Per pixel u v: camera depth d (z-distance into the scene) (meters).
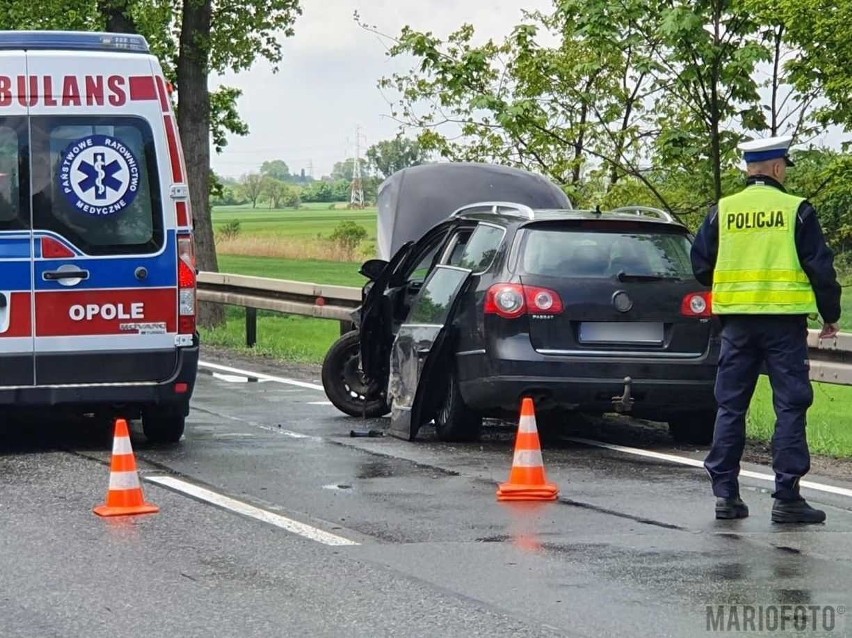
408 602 7.27
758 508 9.85
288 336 28.08
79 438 12.94
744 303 9.48
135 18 30.50
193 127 30.12
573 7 17.69
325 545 8.55
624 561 8.16
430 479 10.89
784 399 9.41
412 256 14.27
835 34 15.43
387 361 14.42
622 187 19.94
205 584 7.62
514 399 12.22
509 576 7.79
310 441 12.94
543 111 20.30
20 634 6.72
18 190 11.81
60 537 8.76
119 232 12.02
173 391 12.16
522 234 12.53
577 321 12.24
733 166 18.25
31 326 11.83
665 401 12.27
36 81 11.89
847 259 17.39
